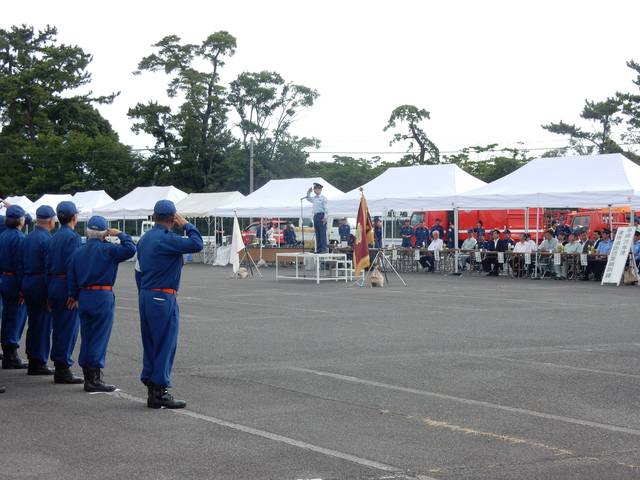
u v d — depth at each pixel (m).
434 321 17.06
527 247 31.67
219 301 21.98
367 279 29.92
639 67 71.56
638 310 19.14
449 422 8.23
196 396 9.59
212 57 73.75
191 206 45.28
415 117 82.62
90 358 9.94
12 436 7.77
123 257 9.93
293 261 40.72
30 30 90.69
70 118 86.50
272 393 9.73
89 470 6.62
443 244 35.44
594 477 6.37
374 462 6.81
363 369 11.34
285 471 6.56
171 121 73.31
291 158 79.06
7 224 11.71
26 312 12.05
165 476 6.45
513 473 6.48
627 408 8.86
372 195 36.09
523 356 12.45
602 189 29.38
